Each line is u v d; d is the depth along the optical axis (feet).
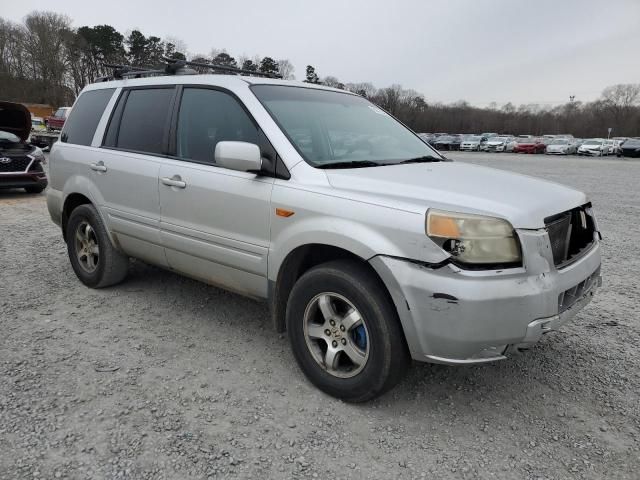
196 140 12.26
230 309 14.42
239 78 12.08
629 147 125.59
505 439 8.93
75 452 8.20
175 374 10.76
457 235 8.20
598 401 10.16
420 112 285.23
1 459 7.97
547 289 8.48
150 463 8.01
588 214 10.64
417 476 7.95
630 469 8.20
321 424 9.20
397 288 8.55
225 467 7.99
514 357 11.93
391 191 9.30
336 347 9.82
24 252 19.92
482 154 141.59
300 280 10.08
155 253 13.39
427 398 10.16
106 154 14.39
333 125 12.19
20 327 12.84
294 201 9.95
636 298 16.08
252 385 10.43
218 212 11.34
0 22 259.80
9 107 34.99
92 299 14.93
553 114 306.35
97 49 260.21
